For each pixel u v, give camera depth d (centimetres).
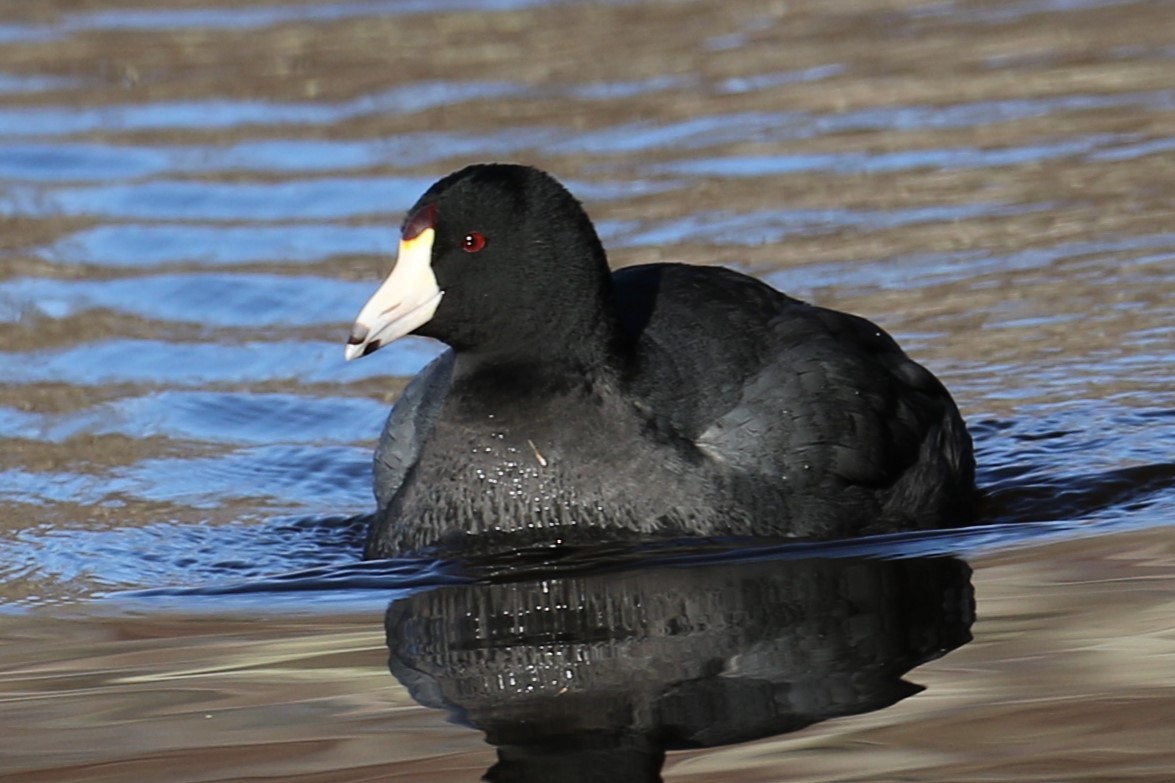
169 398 1439
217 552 1114
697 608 911
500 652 863
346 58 2433
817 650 838
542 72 2325
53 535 1161
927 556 990
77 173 2059
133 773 735
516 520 1054
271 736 768
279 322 1606
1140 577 920
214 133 2169
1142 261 1591
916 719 746
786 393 1061
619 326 1073
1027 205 1764
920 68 2272
